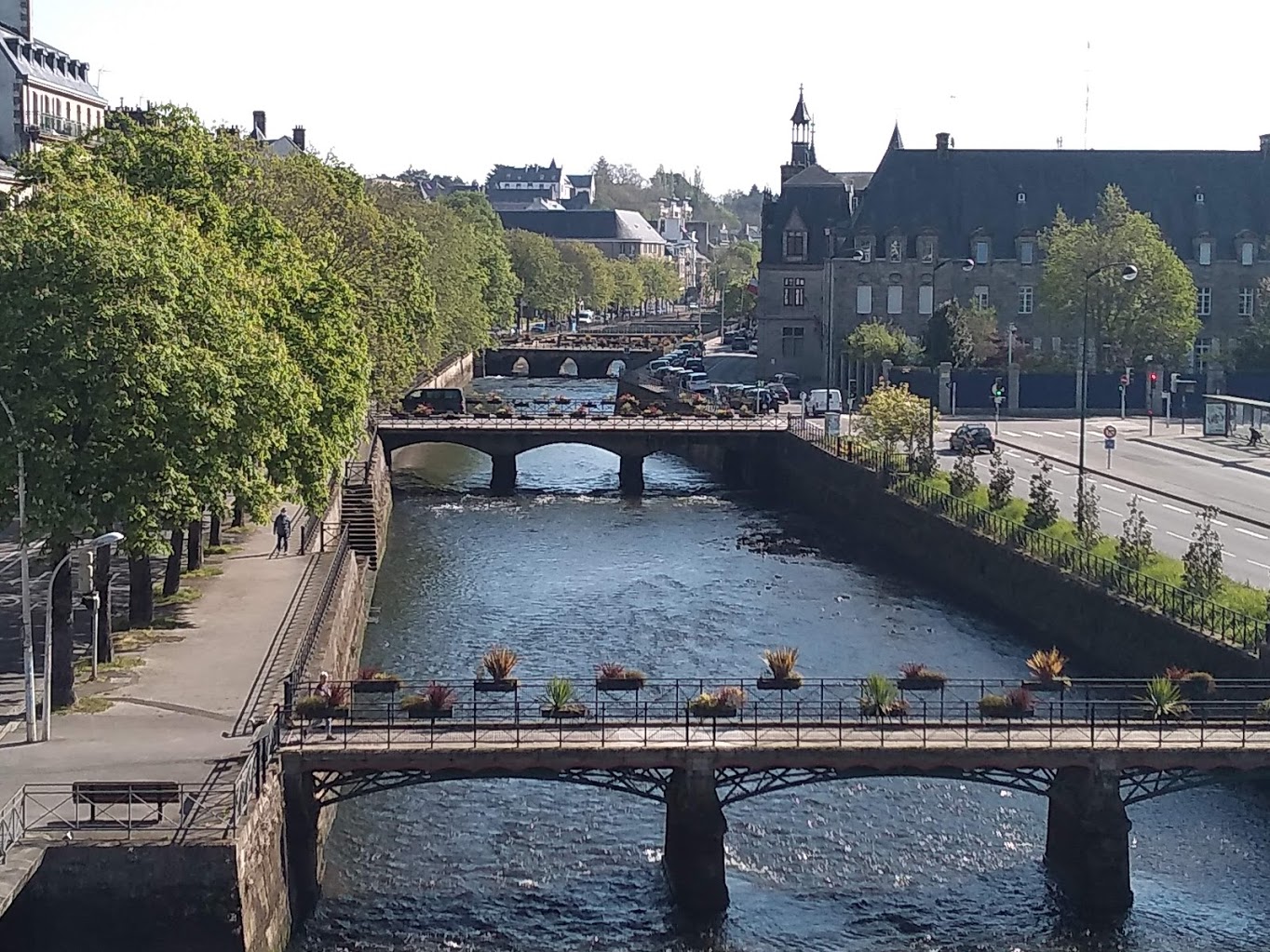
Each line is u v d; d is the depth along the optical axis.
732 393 142.75
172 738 46.56
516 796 53.59
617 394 172.62
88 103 152.00
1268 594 59.97
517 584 85.62
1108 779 46.16
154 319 50.75
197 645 57.28
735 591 84.06
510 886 46.91
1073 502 89.19
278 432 58.88
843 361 150.62
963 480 89.62
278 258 74.94
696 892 45.31
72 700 49.66
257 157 101.00
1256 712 50.91
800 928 44.50
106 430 49.25
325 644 56.28
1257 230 153.62
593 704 59.28
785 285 164.62
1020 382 136.38
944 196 156.50
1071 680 55.69
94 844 38.12
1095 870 45.72
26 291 49.62
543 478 129.38
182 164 72.88
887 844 49.97
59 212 52.78
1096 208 153.88
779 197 169.38
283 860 43.66
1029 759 46.38
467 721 50.28
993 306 154.38
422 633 74.50
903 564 91.69
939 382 136.38
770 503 116.50
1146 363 135.50
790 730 47.88
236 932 38.25
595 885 47.00
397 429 119.62
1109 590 68.19
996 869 48.34
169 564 64.69
